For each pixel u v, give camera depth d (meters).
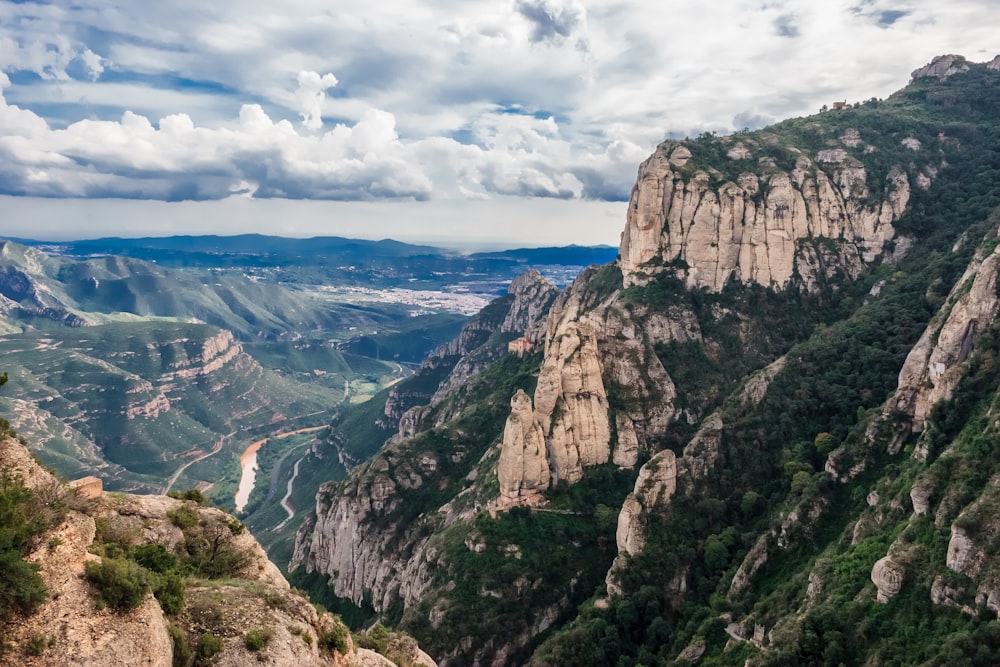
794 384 132.62
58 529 37.66
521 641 112.62
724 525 112.56
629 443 142.75
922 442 91.50
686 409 152.25
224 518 60.06
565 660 97.81
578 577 119.25
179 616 42.94
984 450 77.56
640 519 113.06
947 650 61.69
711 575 105.44
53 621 34.38
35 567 34.38
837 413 124.31
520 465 130.12
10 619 33.12
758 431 125.69
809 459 117.12
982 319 98.00
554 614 115.38
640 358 158.75
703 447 124.31
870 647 70.06
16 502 36.78
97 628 35.75
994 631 60.09
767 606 88.88
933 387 100.38
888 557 74.69
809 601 82.19
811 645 73.56
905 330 131.62
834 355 134.75
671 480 117.81
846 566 82.31
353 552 165.00
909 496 85.19
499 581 117.44
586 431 140.38
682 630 96.88
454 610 114.31
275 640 44.03
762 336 165.38
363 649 56.69
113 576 37.69
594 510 131.00
